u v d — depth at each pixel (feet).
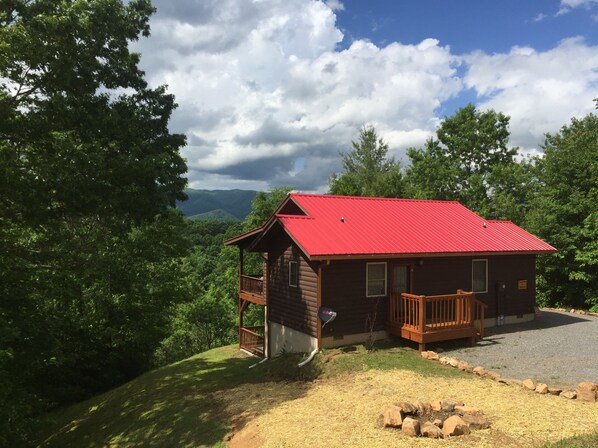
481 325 49.11
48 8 42.11
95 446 40.47
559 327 56.65
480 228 61.93
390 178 137.90
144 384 57.41
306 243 46.09
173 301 78.02
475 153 147.23
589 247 76.59
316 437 26.12
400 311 48.78
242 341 67.46
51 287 49.24
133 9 51.72
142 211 46.24
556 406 28.50
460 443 23.44
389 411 26.91
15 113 40.78
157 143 52.65
